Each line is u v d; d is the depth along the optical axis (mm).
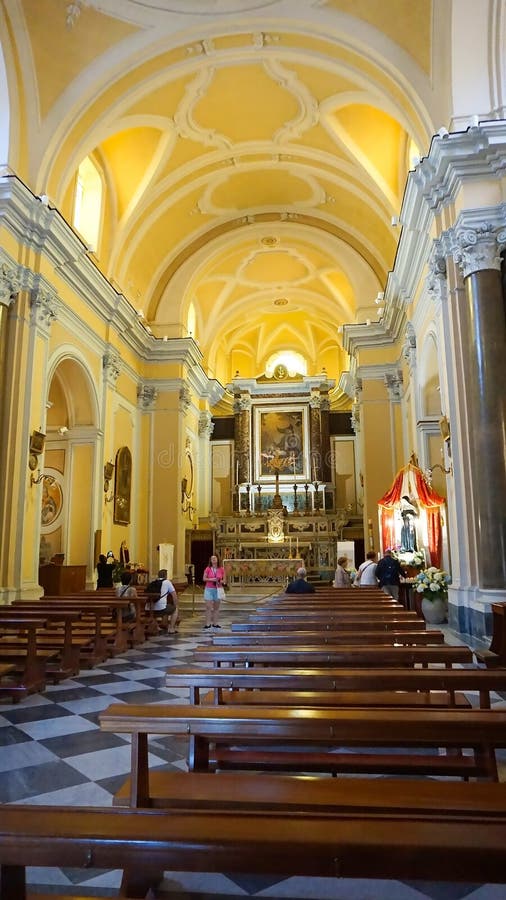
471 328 7434
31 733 4227
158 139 11789
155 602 9820
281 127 11938
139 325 14398
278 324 22984
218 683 2939
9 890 1376
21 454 8898
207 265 16312
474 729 2203
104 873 2375
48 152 9445
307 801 2025
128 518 14320
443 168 7824
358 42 8922
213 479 21391
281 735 2215
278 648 3672
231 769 2959
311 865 1299
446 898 2162
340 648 3605
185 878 2285
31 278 9250
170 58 9773
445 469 8516
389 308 13492
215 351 21250
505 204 7422
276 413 21438
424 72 8633
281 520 18469
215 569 10703
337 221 14938
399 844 1289
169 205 13664
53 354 10289
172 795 2146
